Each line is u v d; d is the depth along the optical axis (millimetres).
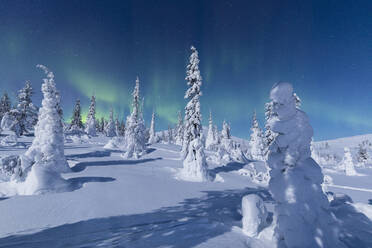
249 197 5688
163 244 4574
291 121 4891
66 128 50531
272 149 5172
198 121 19625
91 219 7031
